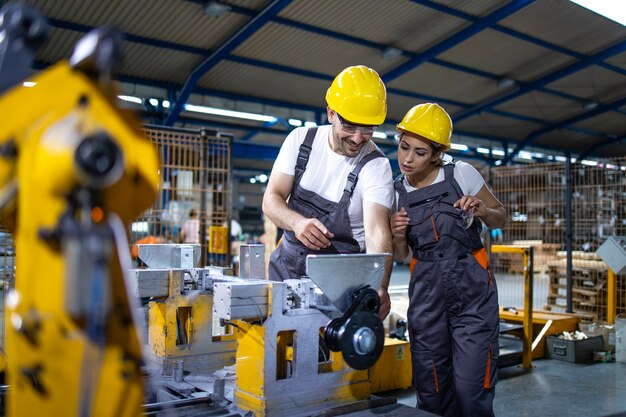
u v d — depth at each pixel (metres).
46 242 0.82
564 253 7.57
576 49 12.05
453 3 9.71
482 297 2.43
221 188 4.61
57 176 0.79
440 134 2.38
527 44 11.55
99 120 0.88
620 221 6.80
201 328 2.19
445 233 2.46
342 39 10.38
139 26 9.13
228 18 9.18
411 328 2.57
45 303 0.83
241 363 1.69
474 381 2.37
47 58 9.43
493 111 15.61
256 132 15.16
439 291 2.46
